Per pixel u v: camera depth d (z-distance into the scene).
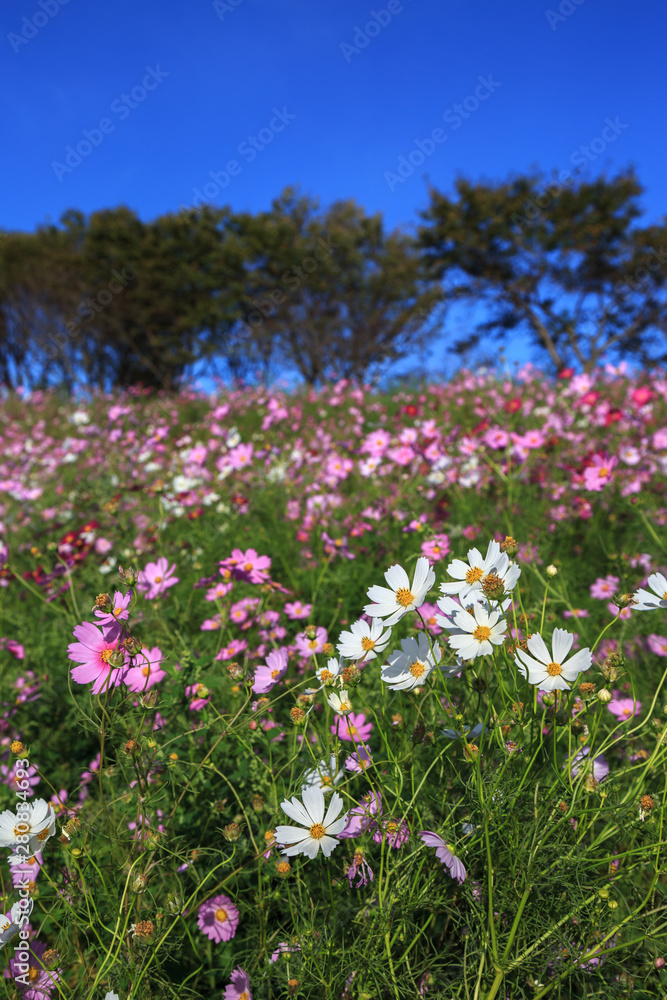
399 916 0.77
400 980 0.74
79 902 0.82
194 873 0.88
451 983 0.74
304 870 0.89
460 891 0.80
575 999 0.76
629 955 0.76
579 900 0.75
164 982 0.77
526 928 0.75
